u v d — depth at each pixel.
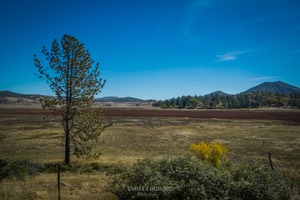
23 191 11.79
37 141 35.56
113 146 32.34
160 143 34.75
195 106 197.50
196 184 9.32
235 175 11.02
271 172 10.61
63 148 30.75
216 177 10.02
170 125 60.12
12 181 13.80
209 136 41.22
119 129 50.72
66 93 19.52
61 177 14.87
